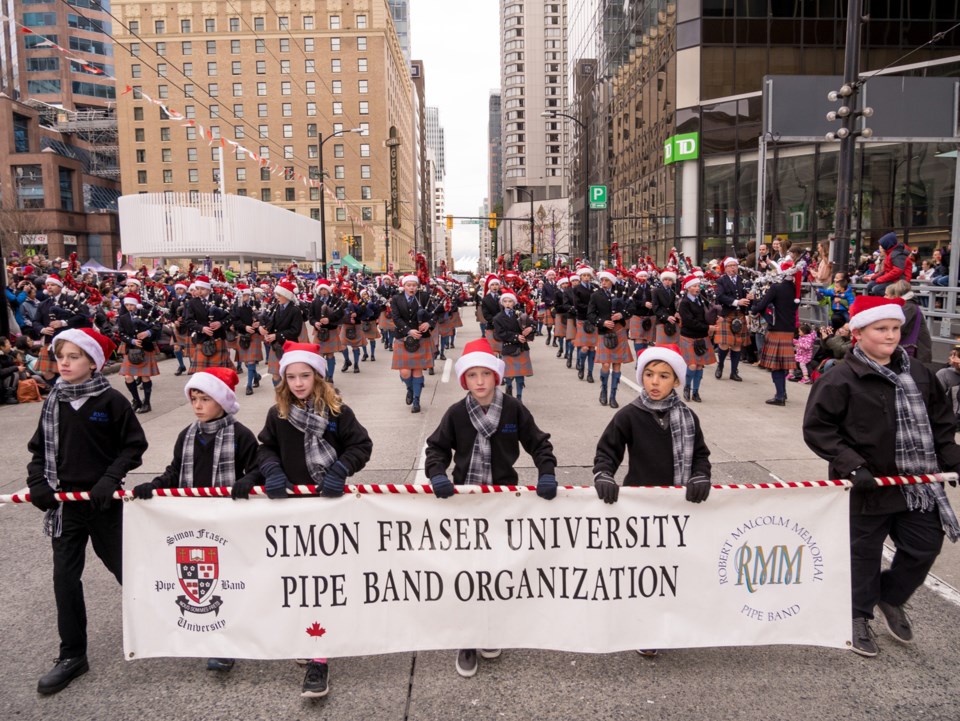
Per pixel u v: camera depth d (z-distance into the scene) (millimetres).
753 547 3324
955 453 3289
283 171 29188
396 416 9141
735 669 3344
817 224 24203
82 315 10922
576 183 61938
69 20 70125
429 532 3297
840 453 3264
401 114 95625
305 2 72750
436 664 3432
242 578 3277
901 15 25812
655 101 31312
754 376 12195
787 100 15555
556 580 3324
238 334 11320
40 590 4250
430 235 172375
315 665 3205
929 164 23594
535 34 133125
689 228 27391
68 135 72688
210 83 72938
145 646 3283
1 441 8156
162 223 36938
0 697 3176
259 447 3480
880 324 3250
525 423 3498
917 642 3545
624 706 3053
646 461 3426
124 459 3299
